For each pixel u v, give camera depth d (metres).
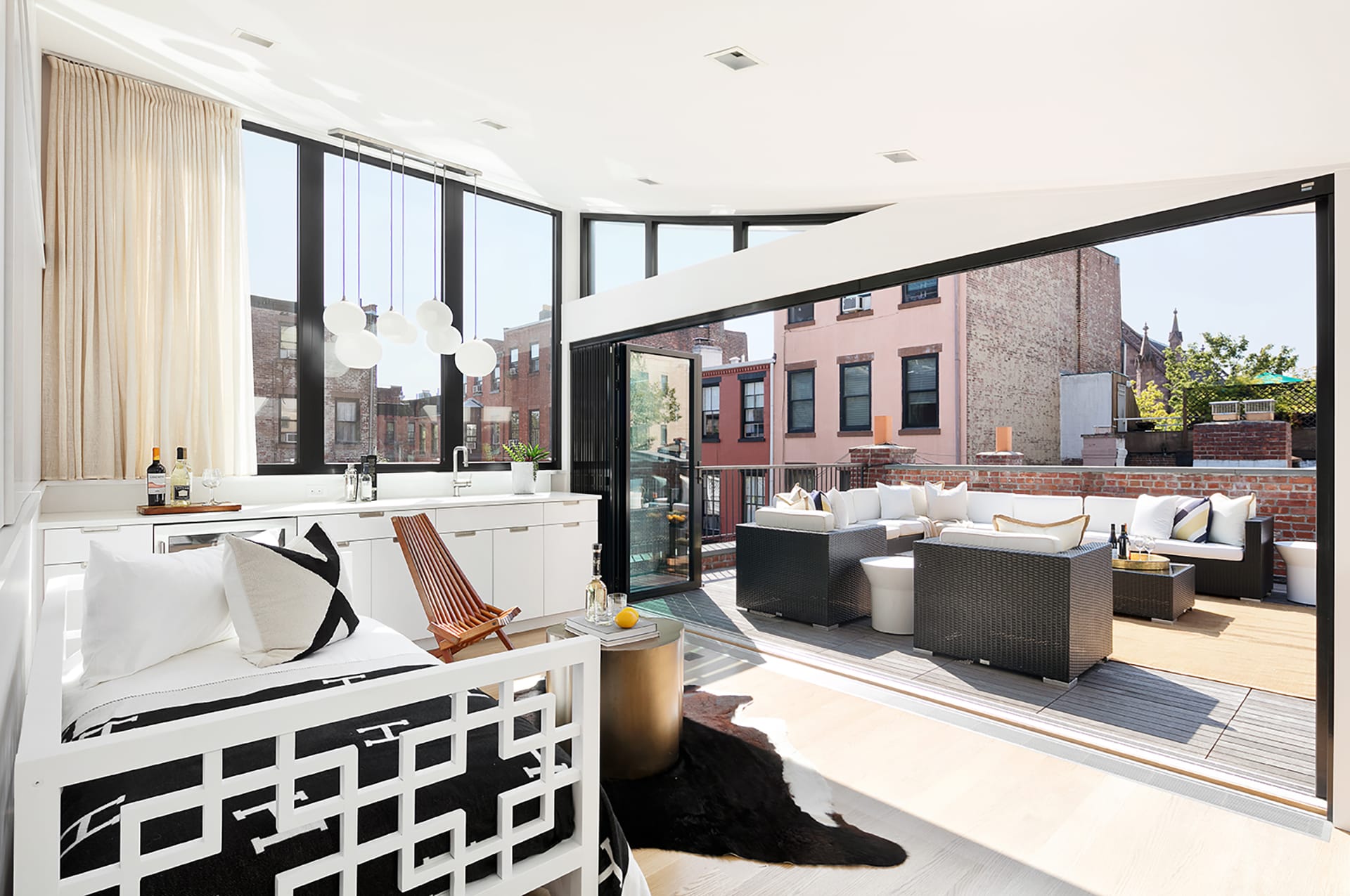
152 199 3.79
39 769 0.98
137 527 3.31
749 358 12.16
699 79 2.71
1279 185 2.58
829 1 1.95
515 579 4.86
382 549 4.18
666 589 6.08
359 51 3.00
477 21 2.53
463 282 5.35
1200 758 2.83
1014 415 10.21
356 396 4.78
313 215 4.55
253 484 4.22
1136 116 2.32
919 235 3.82
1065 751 2.90
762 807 2.47
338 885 1.33
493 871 1.53
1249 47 1.75
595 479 5.89
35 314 2.67
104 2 2.90
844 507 6.09
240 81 3.66
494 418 5.64
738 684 3.73
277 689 2.12
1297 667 3.99
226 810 1.36
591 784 1.66
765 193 4.65
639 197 5.31
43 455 3.51
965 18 1.87
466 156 4.66
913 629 4.61
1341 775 2.34
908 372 10.19
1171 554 5.98
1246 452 7.57
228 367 4.07
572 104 3.30
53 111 3.49
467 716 1.45
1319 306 2.46
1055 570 3.67
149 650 2.26
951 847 2.22
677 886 2.03
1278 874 2.08
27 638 2.16
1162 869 2.11
